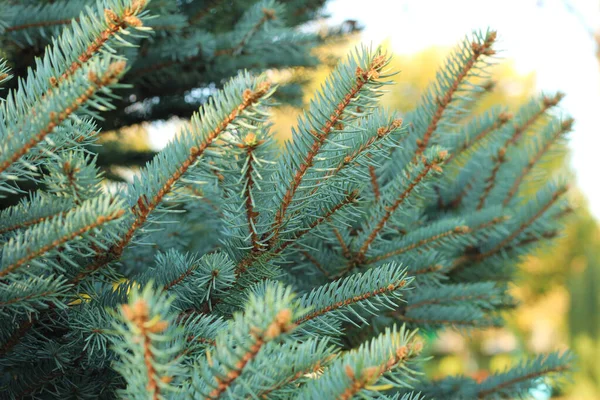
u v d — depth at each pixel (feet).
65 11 3.66
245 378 2.25
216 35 4.86
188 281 2.72
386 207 3.04
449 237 3.18
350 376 2.15
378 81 2.47
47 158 2.45
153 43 4.41
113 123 5.08
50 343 2.64
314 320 2.67
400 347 2.20
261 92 2.34
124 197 2.60
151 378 2.12
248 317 2.14
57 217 2.53
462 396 3.51
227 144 2.42
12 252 2.39
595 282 13.29
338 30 5.88
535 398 3.49
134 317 2.04
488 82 3.81
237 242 2.70
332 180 2.63
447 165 3.72
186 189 3.39
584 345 13.03
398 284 2.64
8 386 2.72
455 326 3.50
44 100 2.34
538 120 3.94
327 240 3.24
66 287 2.54
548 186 3.84
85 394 2.72
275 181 2.59
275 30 4.56
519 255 3.95
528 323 18.16
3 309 2.57
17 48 3.90
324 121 2.53
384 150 2.63
